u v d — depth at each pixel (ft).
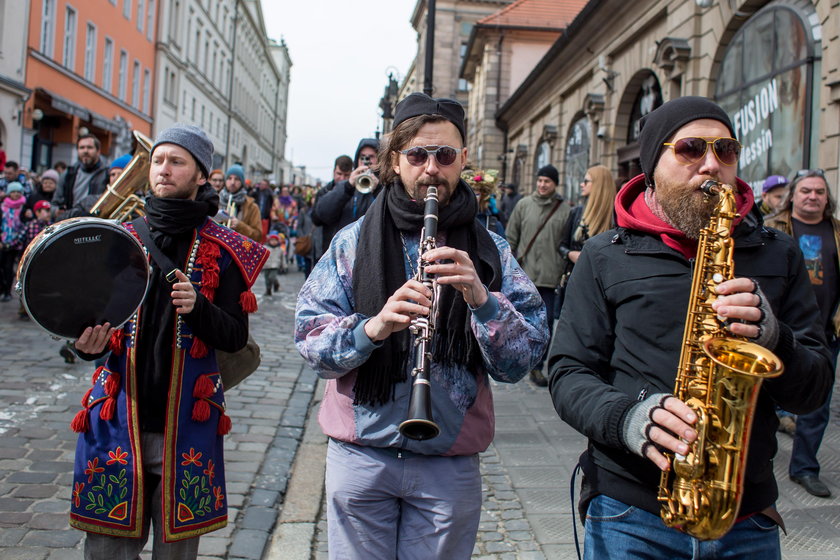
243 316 8.64
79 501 7.79
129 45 107.24
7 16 68.59
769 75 30.58
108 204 9.77
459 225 7.42
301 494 13.12
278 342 27.30
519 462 15.26
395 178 7.64
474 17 132.26
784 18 29.50
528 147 82.23
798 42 28.48
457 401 6.99
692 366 6.08
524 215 22.98
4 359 21.38
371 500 7.10
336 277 7.45
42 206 31.45
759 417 6.30
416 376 6.35
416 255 7.36
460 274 6.54
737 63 33.55
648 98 44.91
